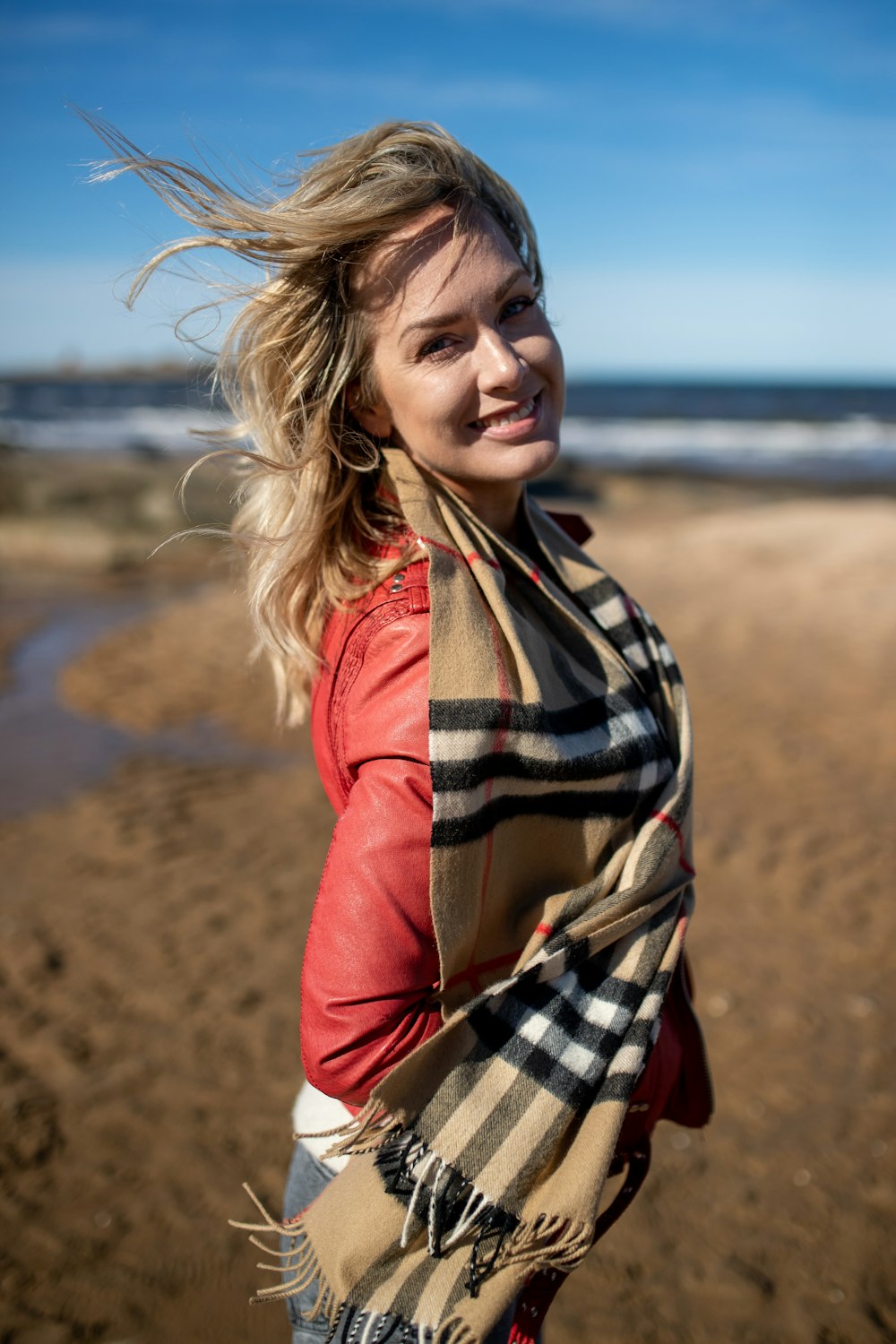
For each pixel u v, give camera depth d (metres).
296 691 1.64
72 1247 2.68
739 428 49.06
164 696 7.77
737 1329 2.42
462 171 1.26
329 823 5.40
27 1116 3.16
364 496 1.36
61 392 77.12
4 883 4.71
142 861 4.94
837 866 4.73
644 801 1.26
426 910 1.07
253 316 1.33
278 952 4.11
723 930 4.22
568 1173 1.09
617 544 14.15
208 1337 2.43
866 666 7.91
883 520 14.66
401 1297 1.08
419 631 1.14
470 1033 1.11
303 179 1.29
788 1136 3.07
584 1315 2.46
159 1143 3.07
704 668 8.09
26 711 7.45
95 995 3.82
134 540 14.45
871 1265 2.60
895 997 3.72
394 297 1.22
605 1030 1.14
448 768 1.05
